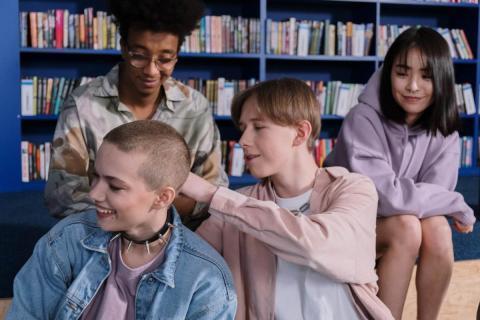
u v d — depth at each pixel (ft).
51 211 5.37
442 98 5.41
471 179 13.94
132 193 3.31
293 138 4.16
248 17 13.98
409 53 5.34
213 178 5.73
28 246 7.77
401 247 5.01
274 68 14.67
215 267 3.67
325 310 3.97
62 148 5.30
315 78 14.94
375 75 5.78
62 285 3.61
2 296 5.94
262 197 4.42
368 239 4.00
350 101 14.12
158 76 5.02
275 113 4.02
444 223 5.14
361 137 5.61
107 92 5.41
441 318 6.38
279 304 4.07
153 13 4.64
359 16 14.73
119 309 3.54
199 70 14.23
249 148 4.15
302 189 4.27
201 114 5.73
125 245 3.61
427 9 15.30
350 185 4.16
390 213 5.12
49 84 12.48
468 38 14.92
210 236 4.37
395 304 5.09
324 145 14.26
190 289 3.56
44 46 12.23
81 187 5.29
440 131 5.55
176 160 3.44
